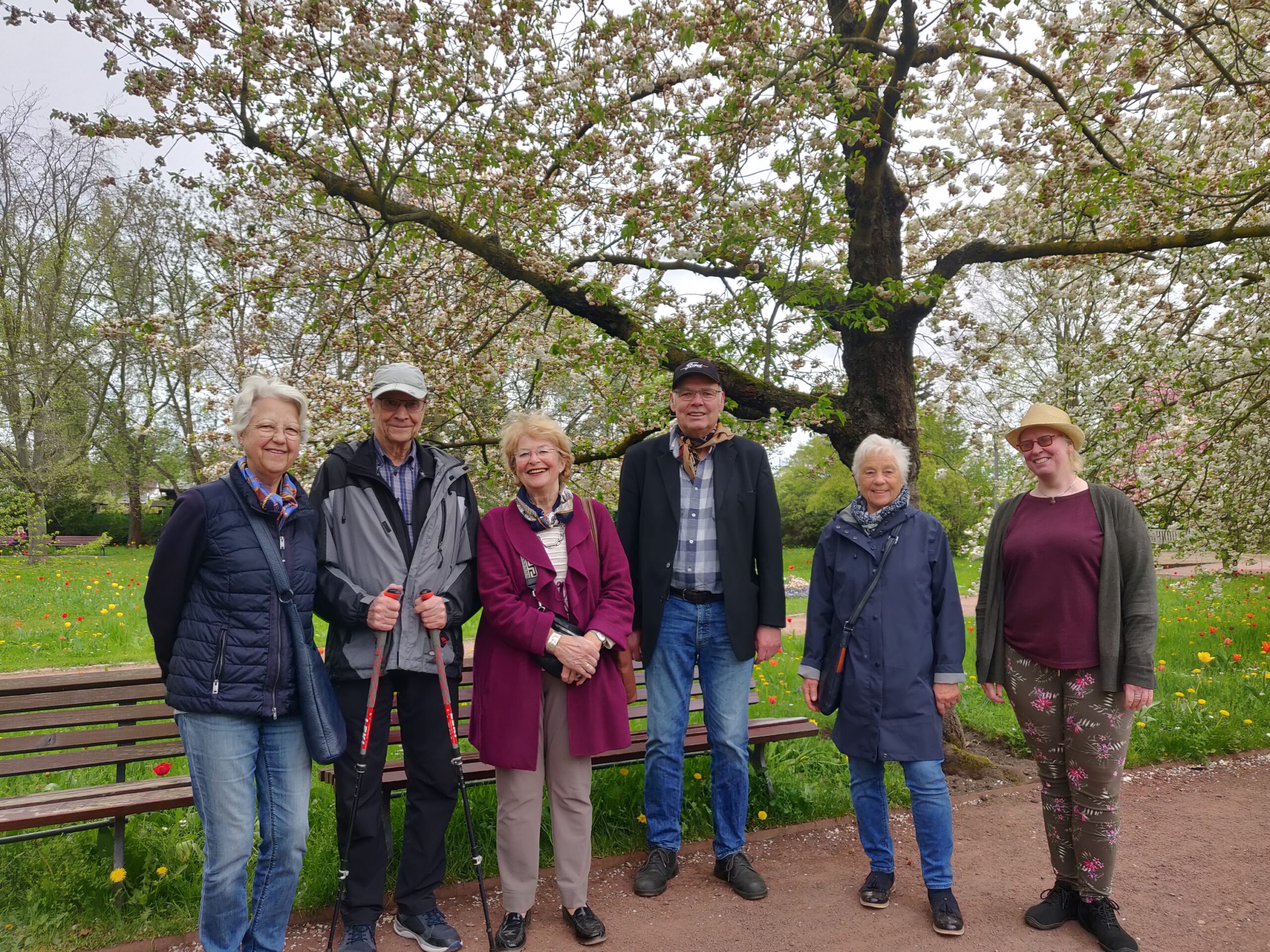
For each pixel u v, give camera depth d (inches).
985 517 285.6
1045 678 111.0
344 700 102.9
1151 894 119.0
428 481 112.0
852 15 171.8
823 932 109.2
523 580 110.5
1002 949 104.6
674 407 128.2
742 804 124.6
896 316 178.1
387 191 175.9
